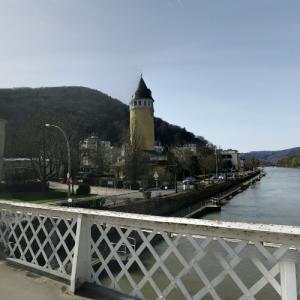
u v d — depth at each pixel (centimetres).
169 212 4281
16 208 612
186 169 8288
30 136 4750
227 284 1201
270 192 8169
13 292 470
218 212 4866
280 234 310
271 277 320
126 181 5775
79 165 5544
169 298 934
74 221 500
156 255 405
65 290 471
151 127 8981
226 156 15788
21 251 597
